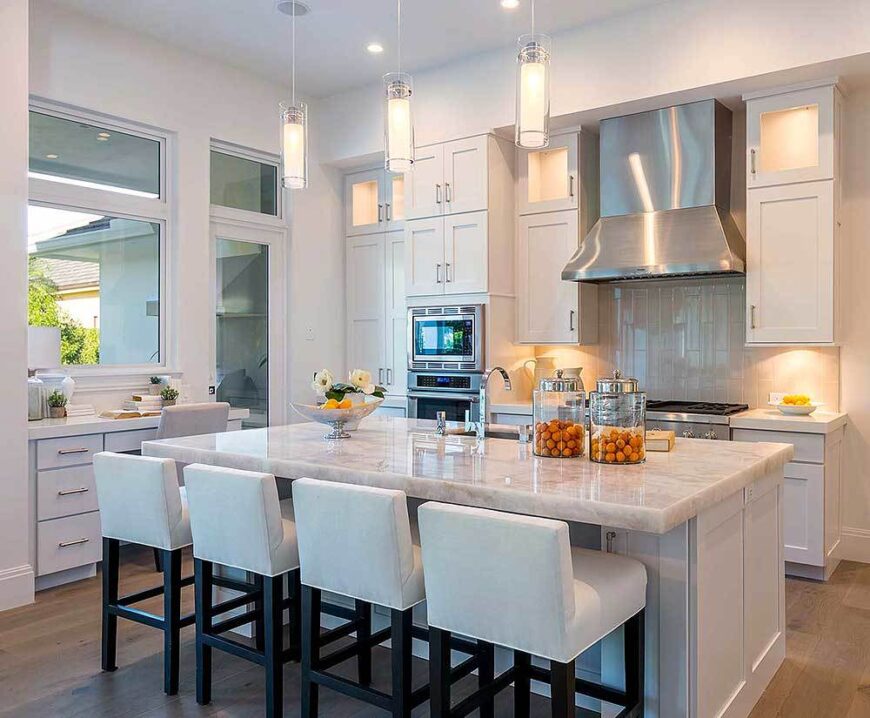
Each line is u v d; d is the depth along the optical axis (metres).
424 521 1.98
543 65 2.61
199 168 5.12
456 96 5.16
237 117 5.37
